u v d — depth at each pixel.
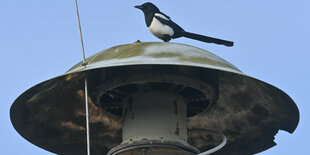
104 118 14.61
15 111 13.45
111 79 13.27
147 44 13.05
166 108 13.38
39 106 13.87
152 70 13.08
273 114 14.16
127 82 13.12
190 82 13.24
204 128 15.04
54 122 14.48
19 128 14.07
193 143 15.19
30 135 14.41
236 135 14.99
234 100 14.32
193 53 12.63
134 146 12.95
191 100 13.85
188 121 14.88
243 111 14.51
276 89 12.98
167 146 12.91
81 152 14.98
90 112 14.47
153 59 11.94
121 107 14.30
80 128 14.72
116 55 12.48
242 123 14.77
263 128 14.68
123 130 13.54
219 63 12.53
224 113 14.66
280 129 14.55
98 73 13.52
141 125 13.22
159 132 13.09
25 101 13.37
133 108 13.48
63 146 14.84
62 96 13.94
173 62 11.73
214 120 14.84
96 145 14.95
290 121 14.12
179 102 13.60
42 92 13.34
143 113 13.33
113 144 14.96
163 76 13.05
